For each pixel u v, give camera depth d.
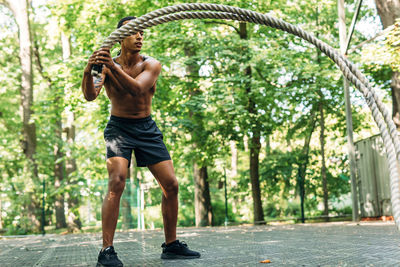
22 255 4.41
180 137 14.67
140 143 3.11
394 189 1.86
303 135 18.30
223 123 13.20
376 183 11.45
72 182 17.78
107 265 2.85
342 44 8.41
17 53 21.56
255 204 14.53
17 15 17.48
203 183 16.33
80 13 13.64
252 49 13.05
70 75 12.95
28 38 17.55
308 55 14.01
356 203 8.37
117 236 7.43
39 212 17.09
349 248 3.55
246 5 12.38
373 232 5.55
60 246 5.53
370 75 13.06
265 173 16.94
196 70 14.55
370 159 11.76
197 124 13.79
